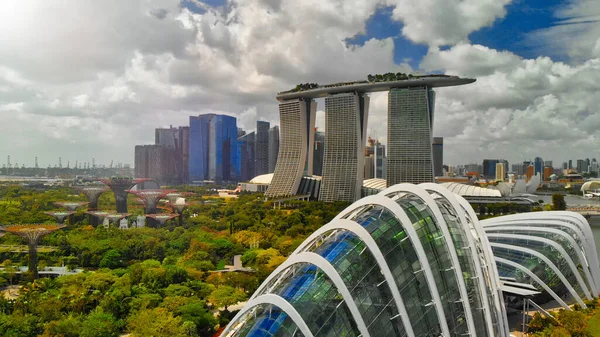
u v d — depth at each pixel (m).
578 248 150.38
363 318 67.44
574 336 113.31
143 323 110.88
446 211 93.44
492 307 95.19
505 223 166.75
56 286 151.25
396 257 75.62
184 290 140.62
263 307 68.31
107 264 191.88
